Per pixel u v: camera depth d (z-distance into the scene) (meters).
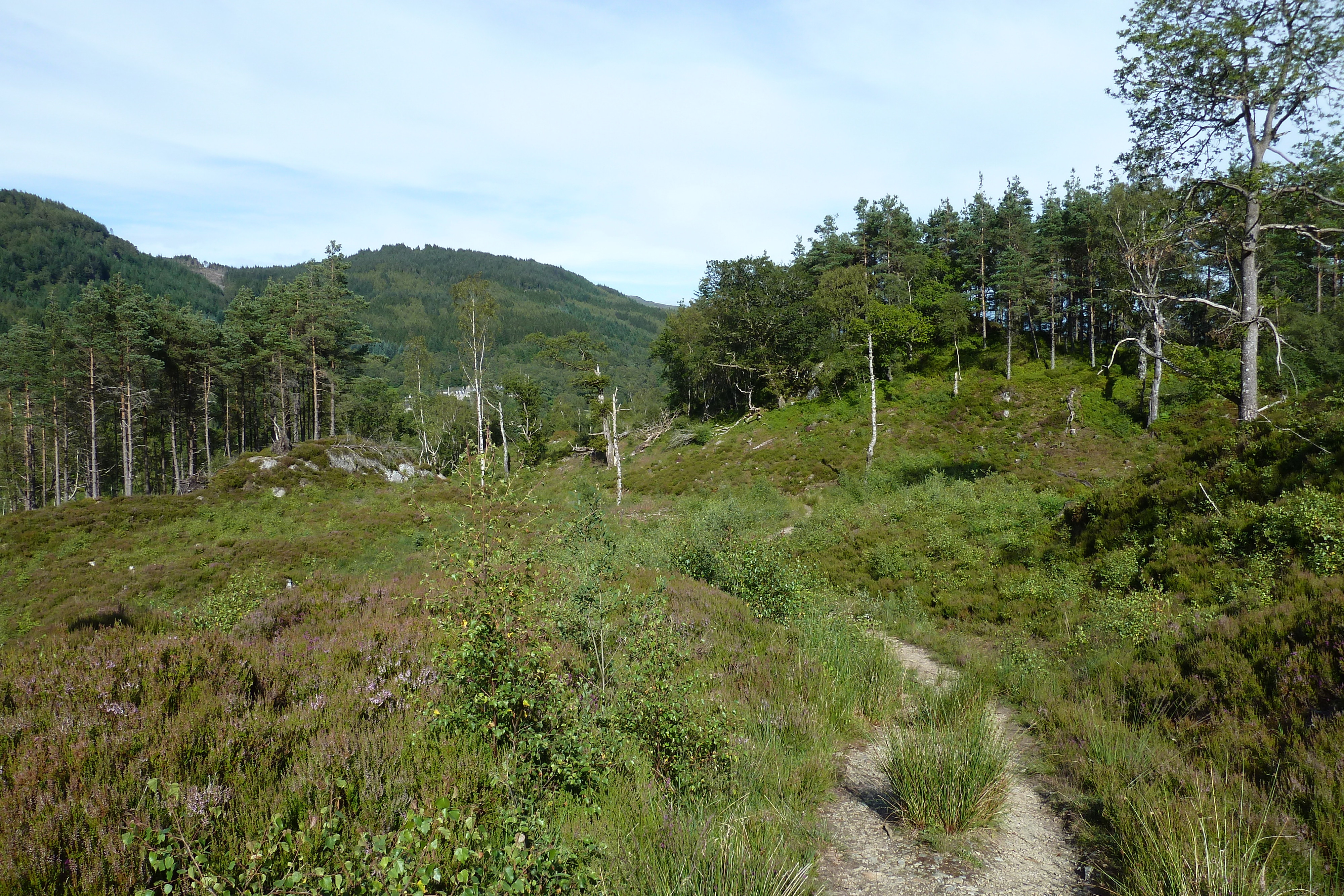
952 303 50.16
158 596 21.97
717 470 41.97
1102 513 13.91
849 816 5.06
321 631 8.24
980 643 10.87
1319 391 16.03
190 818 3.52
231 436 75.56
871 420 43.06
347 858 3.09
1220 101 15.51
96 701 5.02
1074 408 36.59
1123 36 16.12
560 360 50.56
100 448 65.00
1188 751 5.82
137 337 48.56
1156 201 18.61
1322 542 8.61
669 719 5.38
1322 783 4.64
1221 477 12.09
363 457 43.94
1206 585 9.40
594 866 3.83
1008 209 51.19
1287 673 6.07
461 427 68.62
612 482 45.97
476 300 54.97
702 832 4.16
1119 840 4.48
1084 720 6.73
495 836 3.74
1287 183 14.71
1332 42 13.62
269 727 4.95
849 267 50.84
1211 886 3.64
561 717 5.29
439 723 5.16
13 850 3.20
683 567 14.39
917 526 18.47
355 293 65.69
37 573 24.92
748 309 56.03
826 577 15.80
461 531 5.50
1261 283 35.06
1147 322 34.38
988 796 4.93
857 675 8.29
